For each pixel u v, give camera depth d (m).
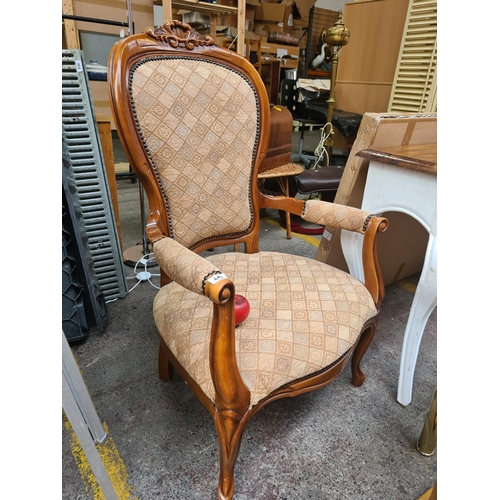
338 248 1.47
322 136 3.06
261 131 1.05
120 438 0.97
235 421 0.66
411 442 1.00
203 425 1.01
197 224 0.97
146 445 0.95
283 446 0.97
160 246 0.76
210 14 2.83
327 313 0.82
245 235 1.11
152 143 0.85
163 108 0.85
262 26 4.32
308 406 1.10
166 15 2.37
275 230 2.42
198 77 0.90
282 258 1.06
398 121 1.19
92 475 0.89
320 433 1.01
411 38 2.66
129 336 1.35
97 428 0.91
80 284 1.28
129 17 1.53
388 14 3.27
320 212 1.01
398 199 1.02
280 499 0.84
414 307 1.02
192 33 0.92
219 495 0.75
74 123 1.25
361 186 1.30
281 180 2.18
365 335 1.04
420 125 1.27
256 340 0.73
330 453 0.96
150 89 0.83
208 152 0.94
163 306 0.86
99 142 1.33
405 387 1.09
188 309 0.82
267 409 1.08
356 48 3.62
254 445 0.97
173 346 0.76
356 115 3.45
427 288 0.96
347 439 1.00
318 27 6.07
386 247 1.52
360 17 3.49
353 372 1.15
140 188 1.74
